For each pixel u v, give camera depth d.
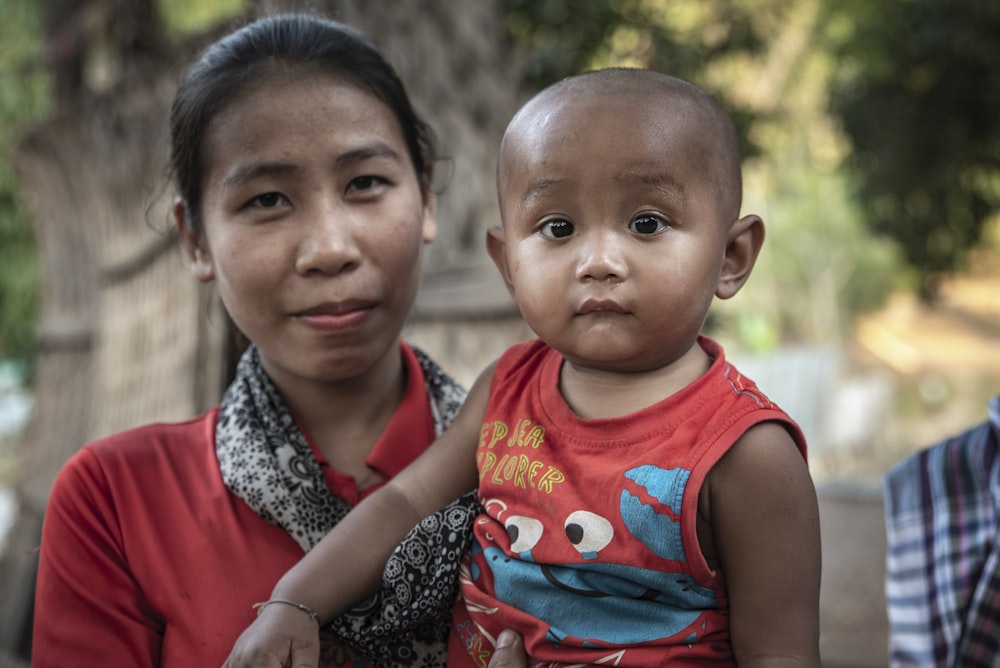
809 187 15.56
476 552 1.38
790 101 10.56
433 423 1.68
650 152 1.22
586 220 1.25
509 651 1.28
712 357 1.36
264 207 1.51
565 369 1.39
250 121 1.50
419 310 3.47
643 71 1.31
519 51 4.68
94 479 1.57
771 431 1.26
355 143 1.52
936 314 18.72
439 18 3.76
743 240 1.33
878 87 7.52
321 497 1.53
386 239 1.54
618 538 1.25
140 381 4.13
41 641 1.51
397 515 1.44
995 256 20.11
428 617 1.39
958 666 2.16
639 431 1.28
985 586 2.14
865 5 7.52
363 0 3.69
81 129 4.79
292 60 1.53
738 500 1.24
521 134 1.29
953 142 7.28
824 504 4.52
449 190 3.64
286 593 1.37
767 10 7.06
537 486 1.31
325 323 1.51
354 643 1.41
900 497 2.40
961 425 11.66
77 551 1.53
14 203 9.13
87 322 5.03
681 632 1.25
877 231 7.82
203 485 1.57
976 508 2.26
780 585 1.23
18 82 8.72
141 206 4.31
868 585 4.03
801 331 15.73
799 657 1.23
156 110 4.18
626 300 1.23
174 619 1.49
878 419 9.29
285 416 1.60
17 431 10.00
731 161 1.29
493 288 3.44
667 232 1.24
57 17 5.62
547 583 1.28
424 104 3.70
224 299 1.58
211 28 3.27
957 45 6.62
